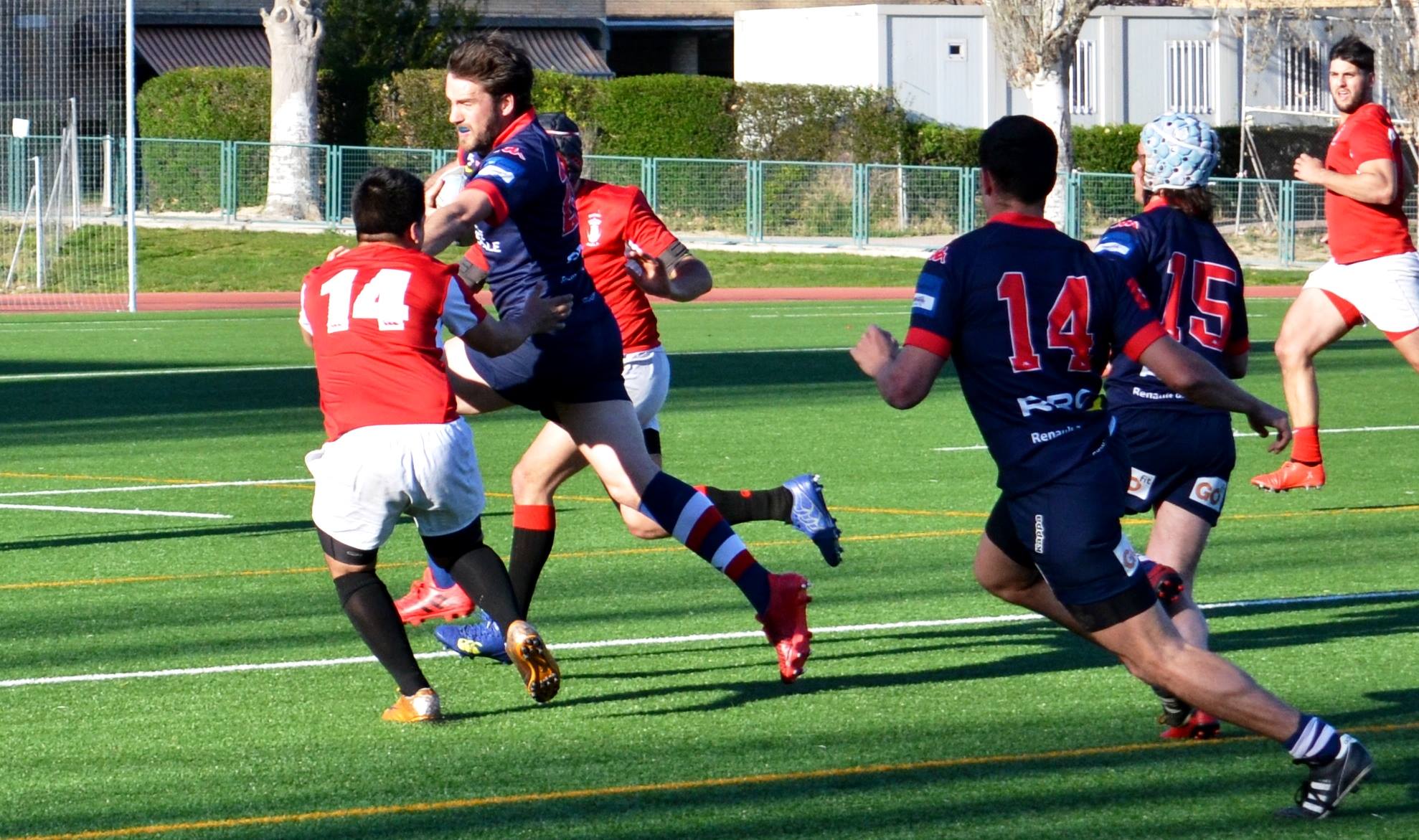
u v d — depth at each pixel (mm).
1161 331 13734
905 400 13641
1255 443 38562
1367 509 29547
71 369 52156
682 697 18016
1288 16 122125
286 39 100812
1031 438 13641
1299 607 22047
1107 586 13578
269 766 15562
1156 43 123250
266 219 96375
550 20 133875
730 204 103562
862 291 90000
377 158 98250
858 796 14555
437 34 114500
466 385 18453
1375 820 13891
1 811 14297
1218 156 17109
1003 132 13828
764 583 17438
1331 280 28438
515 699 18000
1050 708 17438
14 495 31453
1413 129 103562
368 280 16547
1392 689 18000
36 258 83188
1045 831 13656
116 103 90750
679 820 13945
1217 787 14781
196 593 23250
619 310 20172
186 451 37000
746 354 57500
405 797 14625
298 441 38562
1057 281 13586
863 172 103625
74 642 20469
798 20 123125
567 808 14281
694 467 34406
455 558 16922
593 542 27047
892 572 24656
